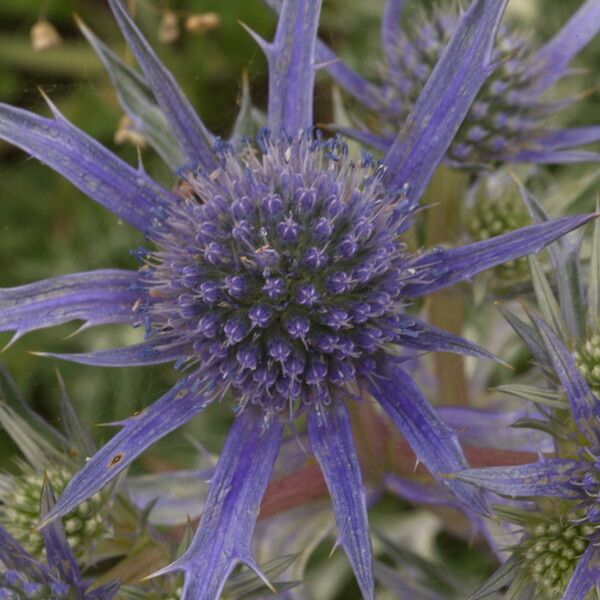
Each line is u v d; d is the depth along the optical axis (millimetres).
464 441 228
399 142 201
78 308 199
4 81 292
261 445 196
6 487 220
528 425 195
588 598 191
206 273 202
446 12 245
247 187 204
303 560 228
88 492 189
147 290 202
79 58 292
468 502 187
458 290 236
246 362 198
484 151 235
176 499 234
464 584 239
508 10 286
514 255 191
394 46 242
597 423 190
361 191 203
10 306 197
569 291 202
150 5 288
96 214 284
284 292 199
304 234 201
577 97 241
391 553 234
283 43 205
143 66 203
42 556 216
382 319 199
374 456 225
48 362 274
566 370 189
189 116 205
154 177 275
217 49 288
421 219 244
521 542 195
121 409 265
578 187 243
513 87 233
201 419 266
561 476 188
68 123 201
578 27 238
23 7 291
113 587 199
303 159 204
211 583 186
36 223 288
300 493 218
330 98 278
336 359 199
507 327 260
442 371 243
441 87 199
